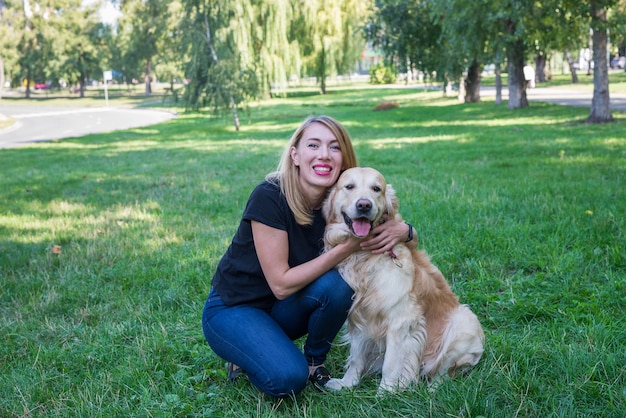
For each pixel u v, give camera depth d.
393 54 31.58
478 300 4.34
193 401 3.11
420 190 8.38
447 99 35.81
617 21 15.98
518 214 6.61
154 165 13.37
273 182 3.28
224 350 3.15
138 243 6.48
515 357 3.26
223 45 22.19
